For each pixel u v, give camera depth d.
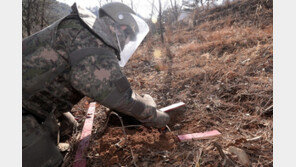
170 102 2.83
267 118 2.09
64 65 1.45
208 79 3.14
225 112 2.34
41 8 8.38
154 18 8.19
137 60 5.05
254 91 2.52
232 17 7.14
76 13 1.50
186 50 4.89
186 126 2.21
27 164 1.39
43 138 1.50
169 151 1.79
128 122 2.26
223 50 4.23
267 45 3.59
